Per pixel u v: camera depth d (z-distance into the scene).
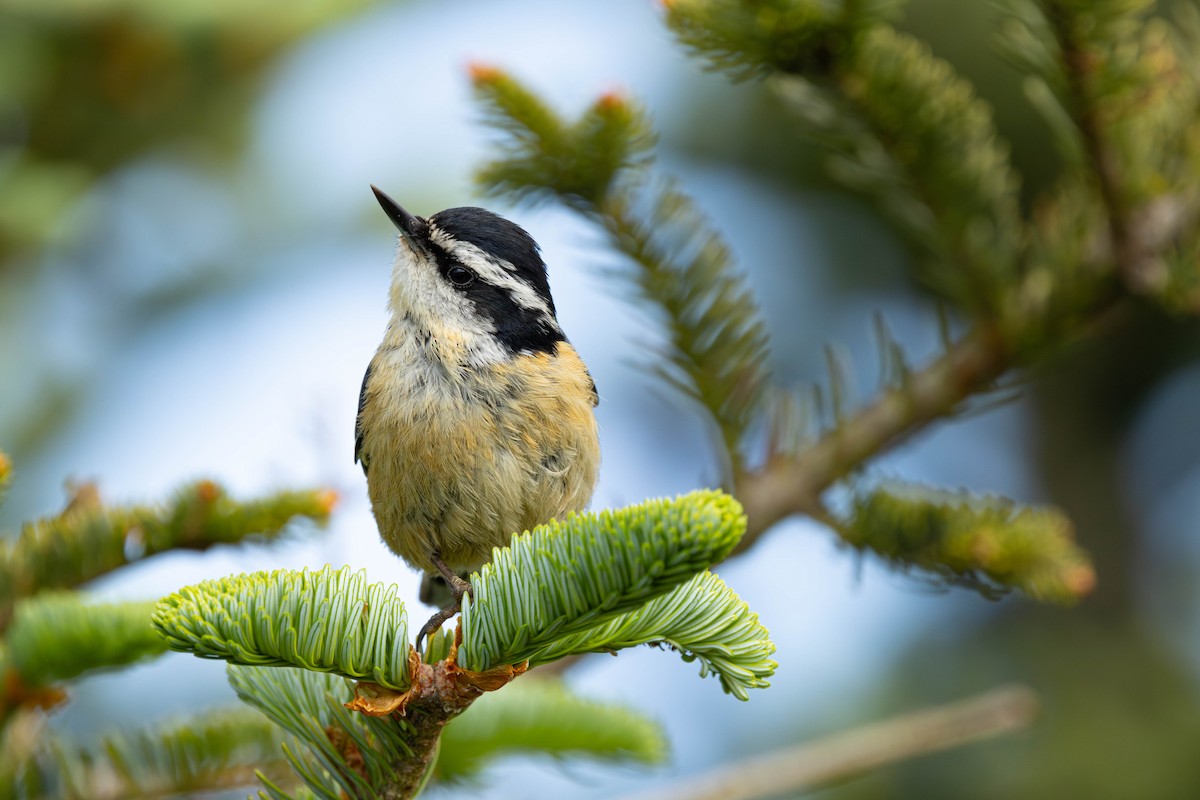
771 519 7.79
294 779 6.54
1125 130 7.32
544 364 7.94
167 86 13.28
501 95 7.51
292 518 7.29
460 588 7.71
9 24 12.22
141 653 6.33
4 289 12.50
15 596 6.96
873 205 16.52
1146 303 7.75
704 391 7.86
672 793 7.43
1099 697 15.69
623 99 7.49
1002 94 15.38
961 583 7.70
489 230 8.60
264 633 4.63
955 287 7.77
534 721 7.15
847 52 7.08
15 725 6.48
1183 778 15.05
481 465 7.63
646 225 7.90
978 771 14.92
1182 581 18.22
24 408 12.61
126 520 7.07
